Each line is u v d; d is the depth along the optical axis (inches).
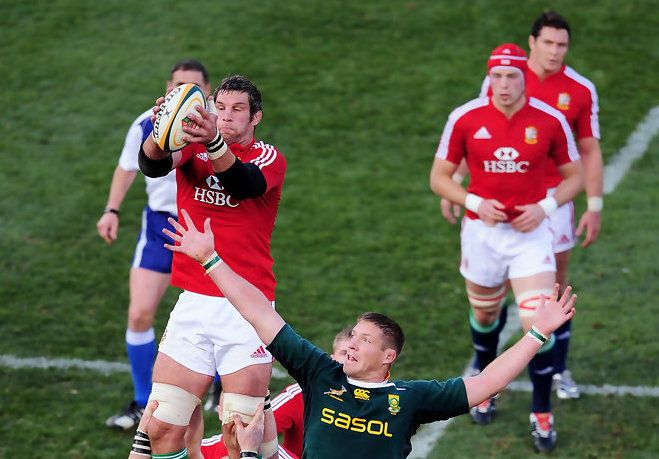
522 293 1021.8
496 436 1045.8
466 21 1978.3
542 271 1021.8
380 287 1337.4
